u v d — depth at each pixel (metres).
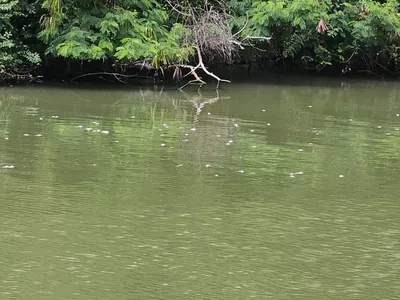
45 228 6.87
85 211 7.41
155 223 7.11
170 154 10.12
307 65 24.20
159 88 17.98
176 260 6.20
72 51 16.69
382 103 16.33
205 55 19.88
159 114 13.70
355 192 8.47
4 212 7.29
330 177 9.14
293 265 6.17
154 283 5.71
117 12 17.44
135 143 10.79
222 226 7.09
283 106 15.37
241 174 9.12
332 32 20.97
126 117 13.19
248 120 13.28
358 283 5.83
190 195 8.11
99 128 11.93
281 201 8.01
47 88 17.11
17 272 5.84
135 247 6.46
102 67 19.33
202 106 15.03
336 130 12.48
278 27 20.75
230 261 6.21
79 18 17.33
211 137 11.48
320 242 6.74
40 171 8.92
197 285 5.70
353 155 10.46
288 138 11.61
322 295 5.58
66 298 5.39
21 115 12.90
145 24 17.83
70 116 13.02
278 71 23.42
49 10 17.17
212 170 9.28
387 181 9.02
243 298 5.48
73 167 9.16
